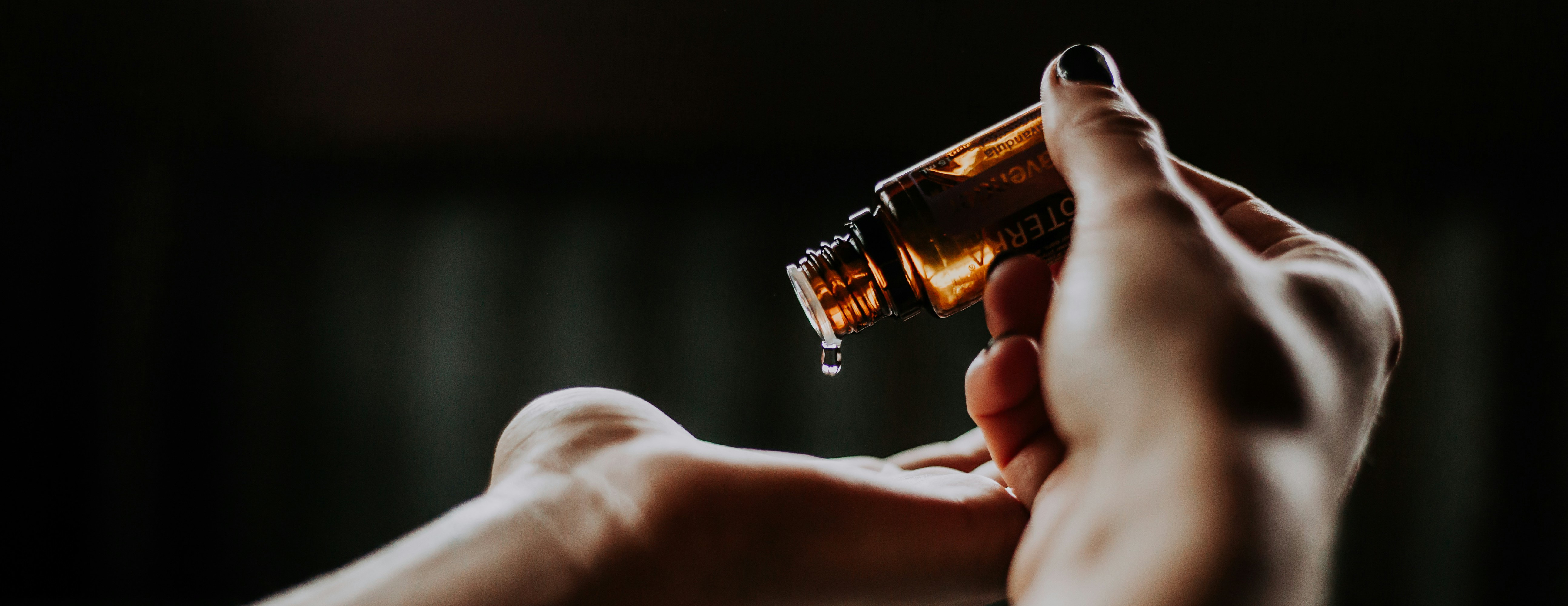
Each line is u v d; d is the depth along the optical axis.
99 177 1.09
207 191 1.10
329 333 1.09
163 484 1.06
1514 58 0.99
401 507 1.05
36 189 1.08
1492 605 0.93
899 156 1.11
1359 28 0.99
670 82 1.08
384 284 1.10
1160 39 1.01
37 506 1.04
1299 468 0.23
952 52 1.04
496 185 1.12
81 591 1.03
